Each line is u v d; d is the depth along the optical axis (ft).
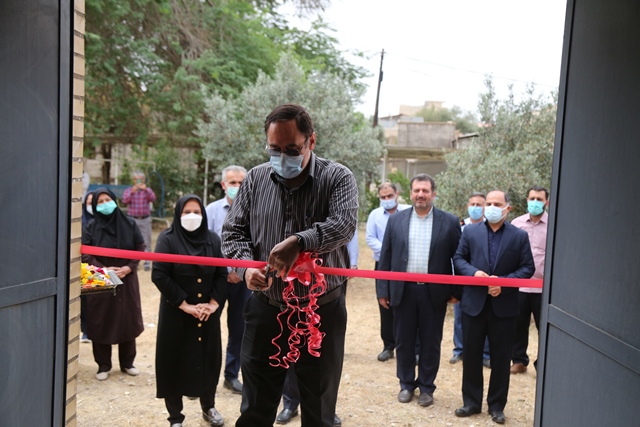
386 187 21.54
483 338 15.47
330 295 9.64
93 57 42.50
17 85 7.52
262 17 53.83
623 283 6.63
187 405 16.05
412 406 16.48
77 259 9.55
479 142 33.30
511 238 15.61
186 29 47.19
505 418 15.37
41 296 8.14
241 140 37.14
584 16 7.86
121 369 18.43
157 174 57.00
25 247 7.80
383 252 17.33
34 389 8.12
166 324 13.14
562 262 8.26
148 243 35.88
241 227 9.83
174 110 47.34
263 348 9.64
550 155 31.27
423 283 16.37
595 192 7.38
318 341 9.09
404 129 86.94
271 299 9.55
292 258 8.52
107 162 64.08
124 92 47.01
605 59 7.26
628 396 6.50
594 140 7.47
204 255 13.51
